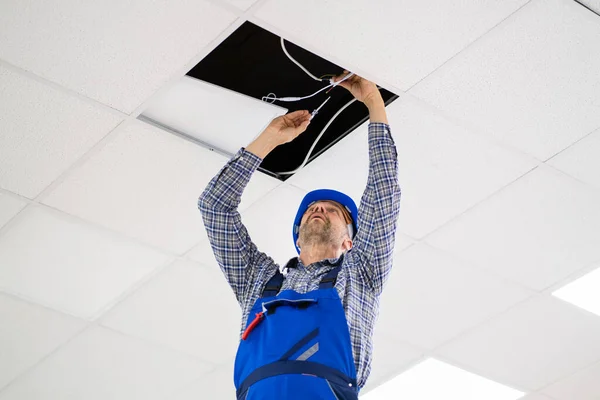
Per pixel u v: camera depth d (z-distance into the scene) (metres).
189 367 4.17
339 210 2.79
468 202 3.43
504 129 3.13
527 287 3.84
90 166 3.23
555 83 2.97
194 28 2.75
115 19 2.72
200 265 3.68
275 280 2.53
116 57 2.84
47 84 2.92
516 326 4.05
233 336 4.02
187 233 3.52
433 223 3.52
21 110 3.00
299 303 2.32
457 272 3.75
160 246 3.58
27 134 3.08
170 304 3.85
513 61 2.90
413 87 2.98
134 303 3.85
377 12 2.73
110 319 3.92
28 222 3.45
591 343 4.16
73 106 3.00
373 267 2.48
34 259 3.62
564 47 2.85
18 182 3.26
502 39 2.83
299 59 2.96
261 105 2.99
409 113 3.09
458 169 3.30
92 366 4.12
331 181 3.35
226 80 3.02
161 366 4.16
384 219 2.52
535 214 3.48
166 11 2.70
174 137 3.13
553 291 3.86
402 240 3.61
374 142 2.68
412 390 4.44
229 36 2.87
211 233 2.63
